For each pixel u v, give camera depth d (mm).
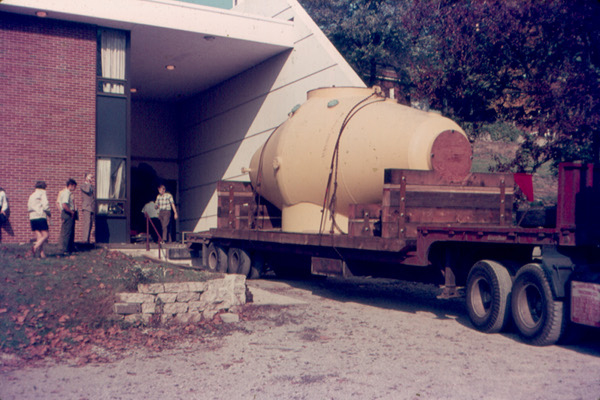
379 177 10547
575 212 7043
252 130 22453
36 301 8336
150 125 29219
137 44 19828
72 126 16984
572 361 6684
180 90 26734
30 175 16391
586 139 14406
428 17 16516
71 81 17062
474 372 6223
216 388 5727
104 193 17797
